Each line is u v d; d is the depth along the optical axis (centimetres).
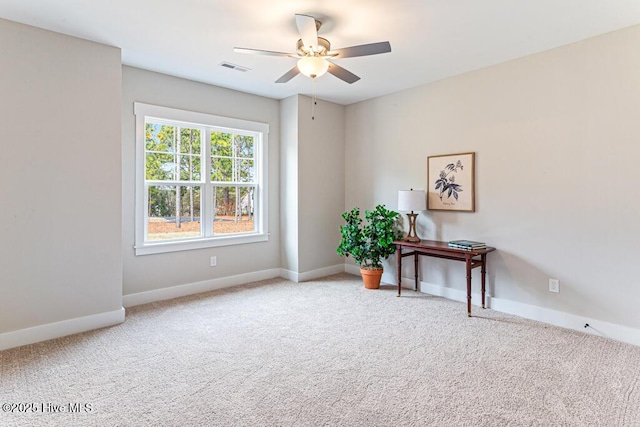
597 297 293
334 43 301
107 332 297
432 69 366
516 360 249
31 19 260
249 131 461
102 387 214
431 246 366
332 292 420
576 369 236
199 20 263
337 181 516
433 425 179
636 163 272
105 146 307
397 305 371
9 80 262
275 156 490
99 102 303
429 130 413
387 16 255
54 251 284
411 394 207
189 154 417
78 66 291
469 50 317
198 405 196
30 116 271
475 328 308
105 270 310
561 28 274
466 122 378
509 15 254
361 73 378
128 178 363
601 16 255
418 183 427
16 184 267
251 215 476
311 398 203
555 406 195
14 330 268
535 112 326
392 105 454
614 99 281
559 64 310
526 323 320
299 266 473
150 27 275
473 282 376
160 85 381
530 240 332
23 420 183
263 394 207
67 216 290
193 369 236
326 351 264
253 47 313
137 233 370
